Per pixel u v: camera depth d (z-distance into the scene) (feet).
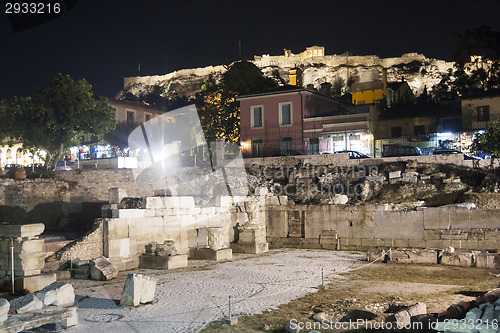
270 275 62.03
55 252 64.34
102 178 123.54
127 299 43.98
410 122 165.07
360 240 89.45
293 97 160.25
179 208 78.69
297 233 96.32
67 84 145.69
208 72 611.06
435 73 606.55
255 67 187.83
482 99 149.89
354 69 606.96
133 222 70.28
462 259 69.15
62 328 36.14
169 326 36.91
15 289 47.32
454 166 104.99
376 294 48.98
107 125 153.17
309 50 643.45
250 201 93.20
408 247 84.99
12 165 148.36
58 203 115.03
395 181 102.89
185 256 71.31
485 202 89.71
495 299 35.83
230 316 38.52
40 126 140.87
